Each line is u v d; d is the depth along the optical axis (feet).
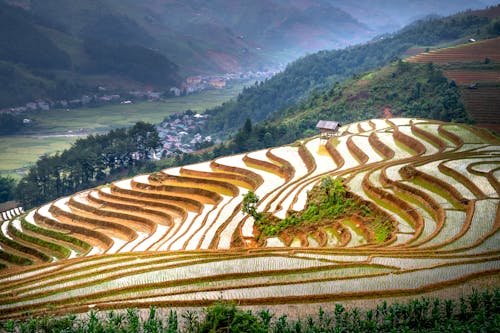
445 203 235.20
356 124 479.82
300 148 413.59
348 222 241.76
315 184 297.33
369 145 387.14
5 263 300.61
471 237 192.24
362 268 172.35
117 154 647.56
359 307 144.66
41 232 334.03
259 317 138.41
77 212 360.89
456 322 127.03
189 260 195.00
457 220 214.07
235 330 114.21
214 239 248.52
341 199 258.16
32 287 183.93
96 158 603.67
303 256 188.75
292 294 154.40
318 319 138.31
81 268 201.98
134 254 215.72
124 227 318.24
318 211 255.29
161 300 154.40
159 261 196.65
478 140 355.56
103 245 302.66
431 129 400.47
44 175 568.82
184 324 138.21
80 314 148.87
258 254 192.75
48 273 203.62
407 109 609.42
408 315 132.36
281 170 363.56
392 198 249.14
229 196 337.52
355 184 278.67
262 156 408.87
